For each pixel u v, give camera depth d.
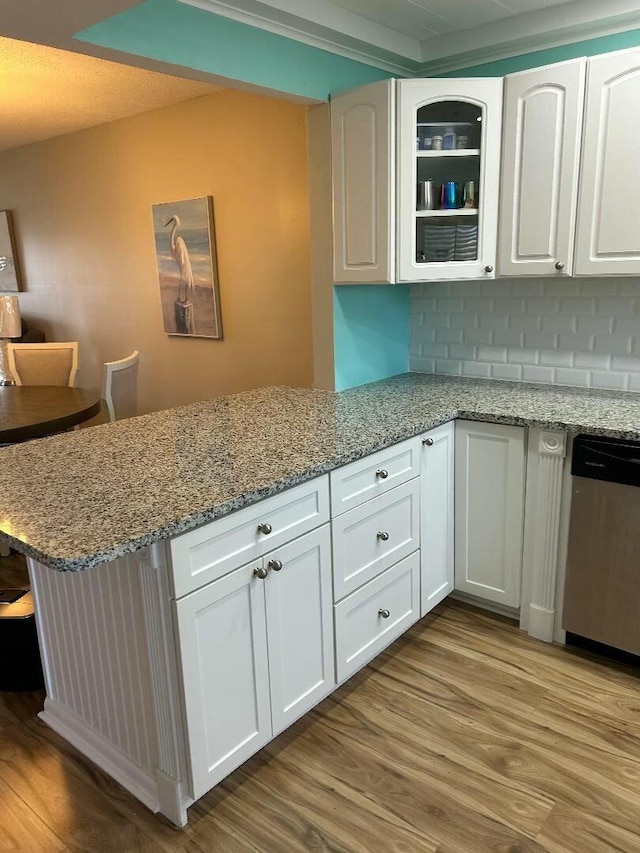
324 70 2.48
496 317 2.94
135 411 3.74
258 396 2.81
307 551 1.87
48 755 1.96
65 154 4.40
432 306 3.13
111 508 1.52
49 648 2.01
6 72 2.95
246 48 2.16
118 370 3.49
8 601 2.29
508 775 1.83
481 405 2.51
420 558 2.44
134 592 1.59
